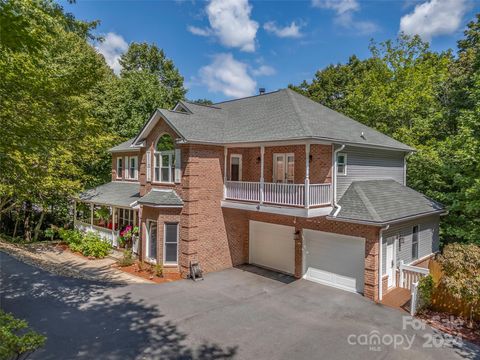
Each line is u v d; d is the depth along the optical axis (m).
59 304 11.80
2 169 11.13
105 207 22.41
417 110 25.73
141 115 32.19
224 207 16.75
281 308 11.91
